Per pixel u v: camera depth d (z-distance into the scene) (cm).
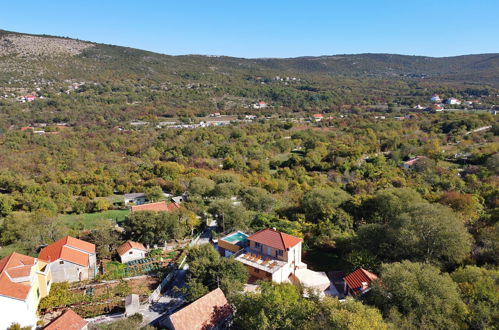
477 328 2738
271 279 3828
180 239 5597
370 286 3419
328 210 5700
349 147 11219
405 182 8044
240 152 12006
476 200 6025
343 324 2427
